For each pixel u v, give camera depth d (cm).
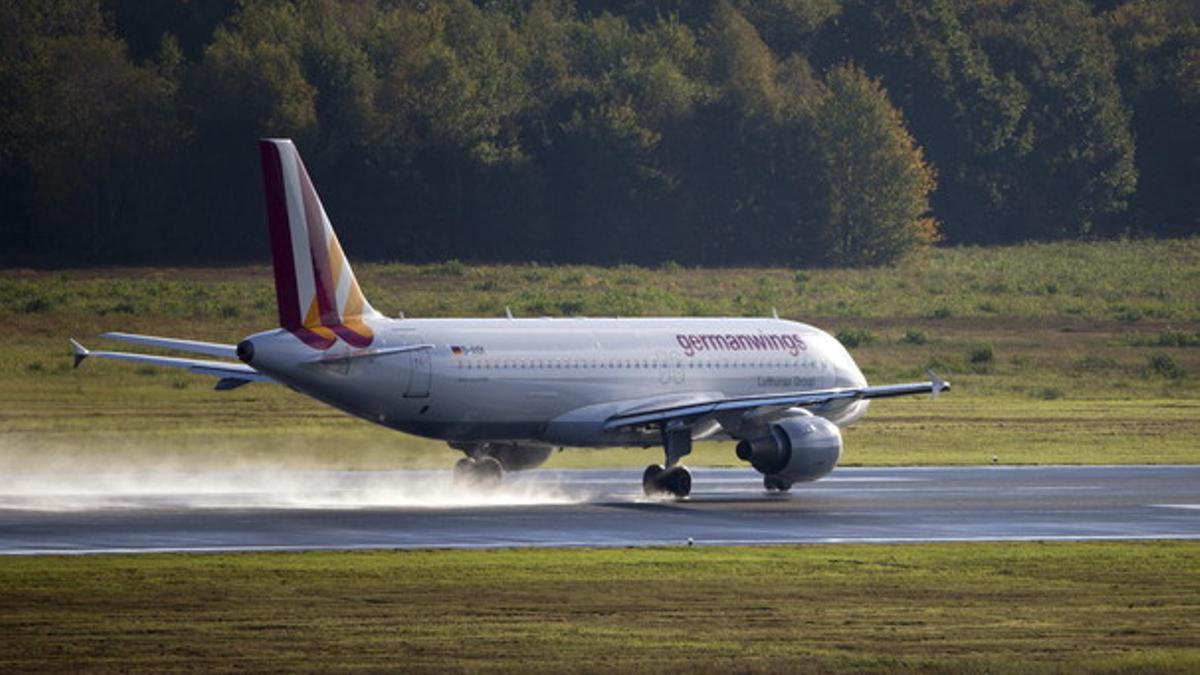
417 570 12375
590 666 9331
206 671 9125
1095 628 10525
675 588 11769
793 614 10888
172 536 14125
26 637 9944
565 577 12162
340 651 9650
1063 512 16738
